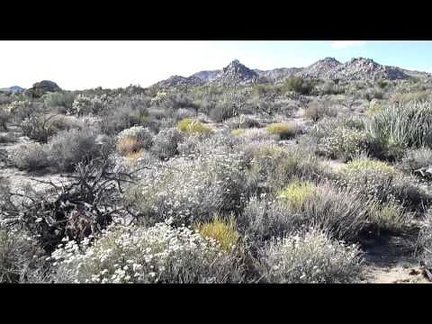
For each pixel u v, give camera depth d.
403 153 9.52
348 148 9.96
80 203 5.39
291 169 7.81
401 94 24.48
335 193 6.02
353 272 4.18
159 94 26.84
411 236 5.46
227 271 3.94
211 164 6.98
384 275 4.39
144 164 9.01
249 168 8.21
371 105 20.16
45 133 13.53
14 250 4.19
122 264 3.89
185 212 5.35
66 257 4.02
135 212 5.71
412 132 10.16
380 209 6.05
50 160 9.90
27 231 4.76
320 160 9.35
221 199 5.79
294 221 5.42
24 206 5.27
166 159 10.08
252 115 19.34
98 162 9.03
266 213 5.45
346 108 21.20
